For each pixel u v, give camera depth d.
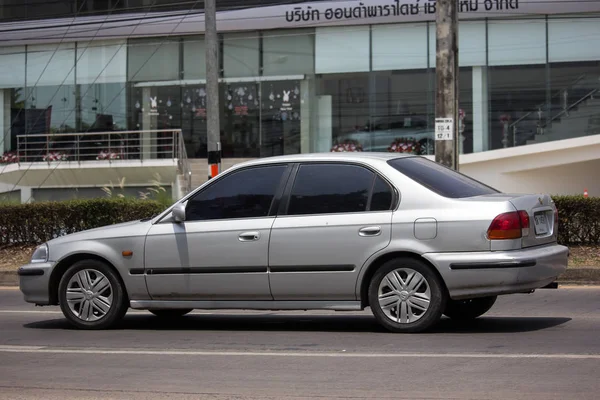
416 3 31.09
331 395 7.26
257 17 32.69
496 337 9.90
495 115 31.09
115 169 31.91
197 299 10.84
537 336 9.95
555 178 30.41
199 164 33.44
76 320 11.44
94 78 35.03
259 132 33.38
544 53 30.62
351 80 32.28
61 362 9.19
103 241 11.27
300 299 10.41
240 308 10.68
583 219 17.67
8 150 36.09
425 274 9.92
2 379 8.35
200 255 10.72
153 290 10.99
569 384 7.43
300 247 10.30
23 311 13.89
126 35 34.31
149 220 11.17
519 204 9.94
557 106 30.55
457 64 17.42
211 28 23.28
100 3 34.53
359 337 10.16
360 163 10.41
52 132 35.53
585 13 30.22
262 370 8.41
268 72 33.19
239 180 10.87
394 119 31.89
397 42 31.78
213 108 23.33
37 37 35.44
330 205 10.36
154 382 8.00
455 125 17.34
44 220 20.53
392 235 10.00
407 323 10.06
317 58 32.66
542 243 10.30
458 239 9.77
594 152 29.41
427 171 10.53
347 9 31.84
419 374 7.98
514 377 7.75
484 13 30.66
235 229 10.60
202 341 10.31
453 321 11.32
